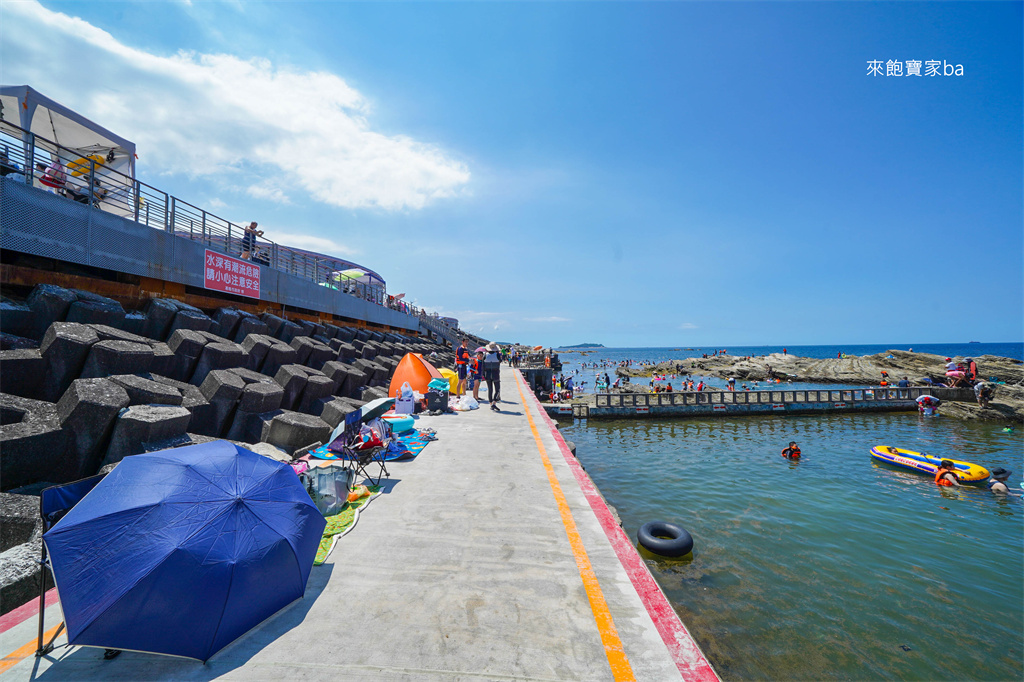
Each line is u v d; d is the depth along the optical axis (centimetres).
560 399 3294
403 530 469
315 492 525
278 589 296
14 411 525
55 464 532
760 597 782
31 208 731
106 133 1148
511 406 1454
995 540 1046
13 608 337
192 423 726
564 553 424
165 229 1077
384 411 702
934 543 1027
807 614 733
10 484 487
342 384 1256
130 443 564
